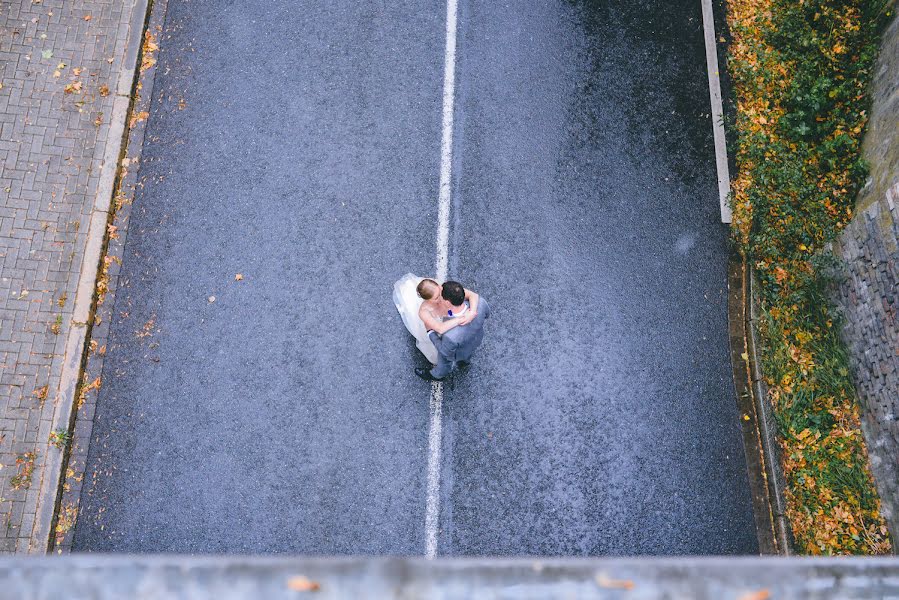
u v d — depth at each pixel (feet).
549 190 26.68
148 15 27.89
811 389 25.39
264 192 26.03
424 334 22.85
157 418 23.68
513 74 27.96
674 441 24.52
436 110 27.27
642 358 25.23
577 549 23.25
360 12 28.25
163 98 27.02
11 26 26.99
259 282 25.08
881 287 23.93
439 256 25.63
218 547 22.70
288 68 27.53
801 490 24.23
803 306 26.53
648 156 27.55
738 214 26.94
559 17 28.84
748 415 25.11
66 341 24.14
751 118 28.63
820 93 28.27
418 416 23.97
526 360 24.71
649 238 26.58
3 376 23.68
